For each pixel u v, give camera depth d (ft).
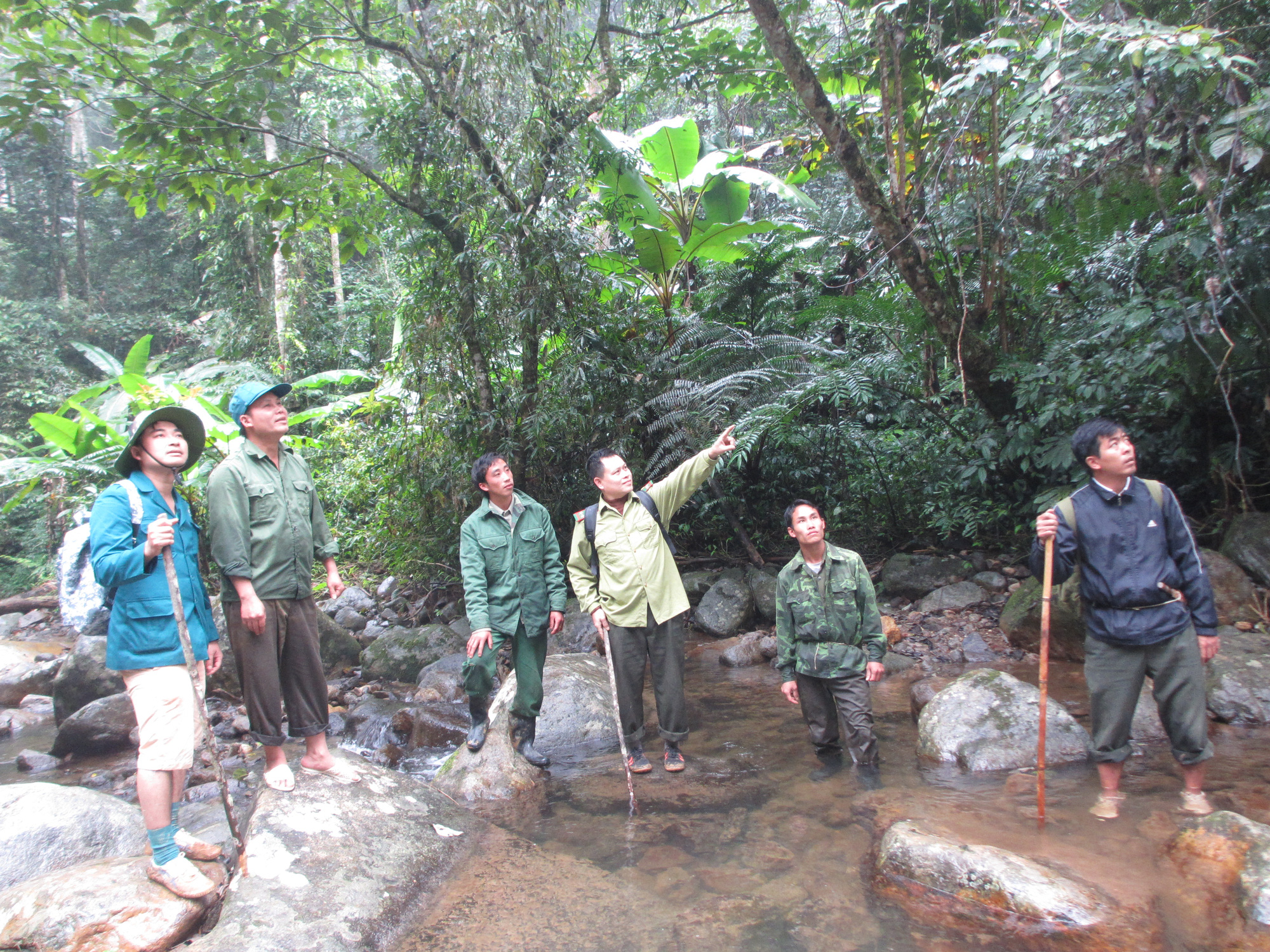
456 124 20.12
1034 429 18.13
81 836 10.32
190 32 19.12
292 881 9.12
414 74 21.56
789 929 8.23
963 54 16.38
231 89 20.54
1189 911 7.86
